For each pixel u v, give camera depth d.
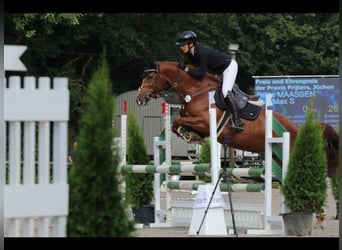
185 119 16.00
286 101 33.78
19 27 33.03
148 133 36.97
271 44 45.41
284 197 13.09
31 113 7.07
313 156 12.86
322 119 33.94
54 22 33.62
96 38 40.31
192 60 16.08
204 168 13.91
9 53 7.09
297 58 46.38
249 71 44.75
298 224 12.78
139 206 15.49
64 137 7.25
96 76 7.55
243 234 13.15
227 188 12.83
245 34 45.25
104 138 7.45
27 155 7.12
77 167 7.46
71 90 37.06
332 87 33.91
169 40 42.12
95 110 7.46
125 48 40.00
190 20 42.16
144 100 16.22
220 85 16.00
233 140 16.02
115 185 7.52
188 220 14.86
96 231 7.43
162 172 14.67
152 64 16.11
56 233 7.38
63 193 7.25
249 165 33.50
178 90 16.11
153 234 13.00
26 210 7.09
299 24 47.59
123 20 39.38
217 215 12.59
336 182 16.09
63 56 39.97
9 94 6.99
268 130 13.80
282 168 13.66
